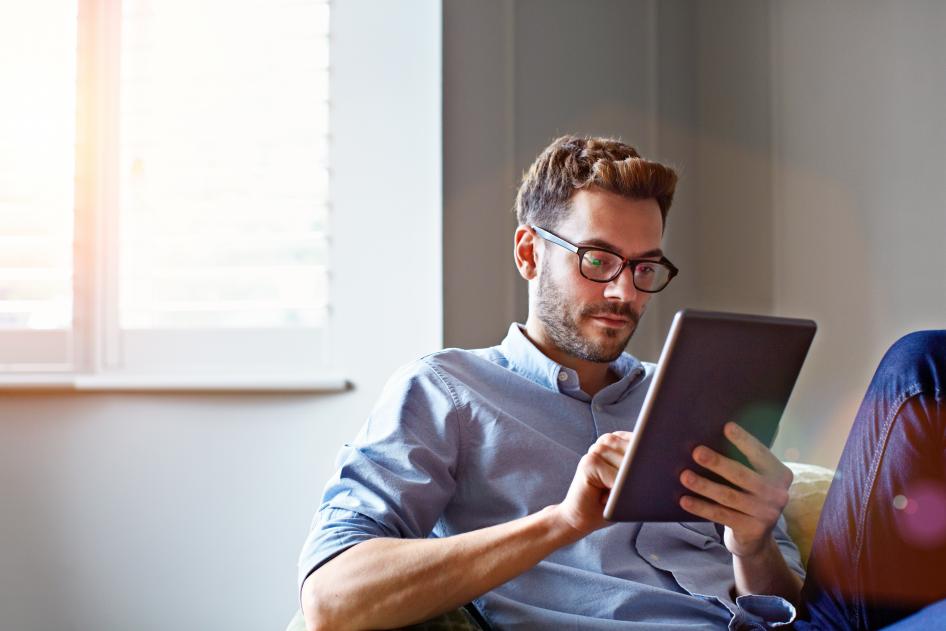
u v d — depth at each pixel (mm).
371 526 1170
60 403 2141
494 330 2088
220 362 2197
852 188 2037
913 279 1905
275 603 2068
